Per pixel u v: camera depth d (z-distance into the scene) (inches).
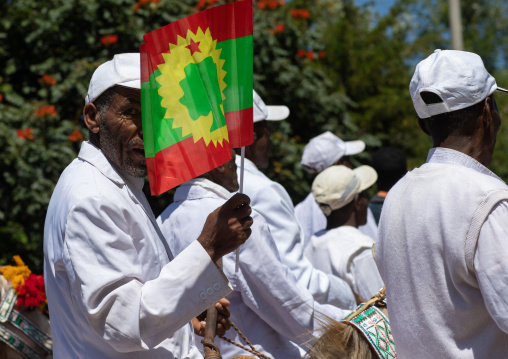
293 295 117.5
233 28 85.8
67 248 84.3
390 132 427.2
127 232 88.2
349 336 97.7
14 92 283.0
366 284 144.2
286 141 312.5
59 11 286.8
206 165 85.0
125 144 91.4
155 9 301.9
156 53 84.7
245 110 85.2
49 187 269.3
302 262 130.6
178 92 85.2
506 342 81.8
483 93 86.7
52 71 289.0
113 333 82.1
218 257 85.4
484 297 78.9
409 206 87.2
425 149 432.8
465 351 82.4
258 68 328.2
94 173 90.2
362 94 439.8
